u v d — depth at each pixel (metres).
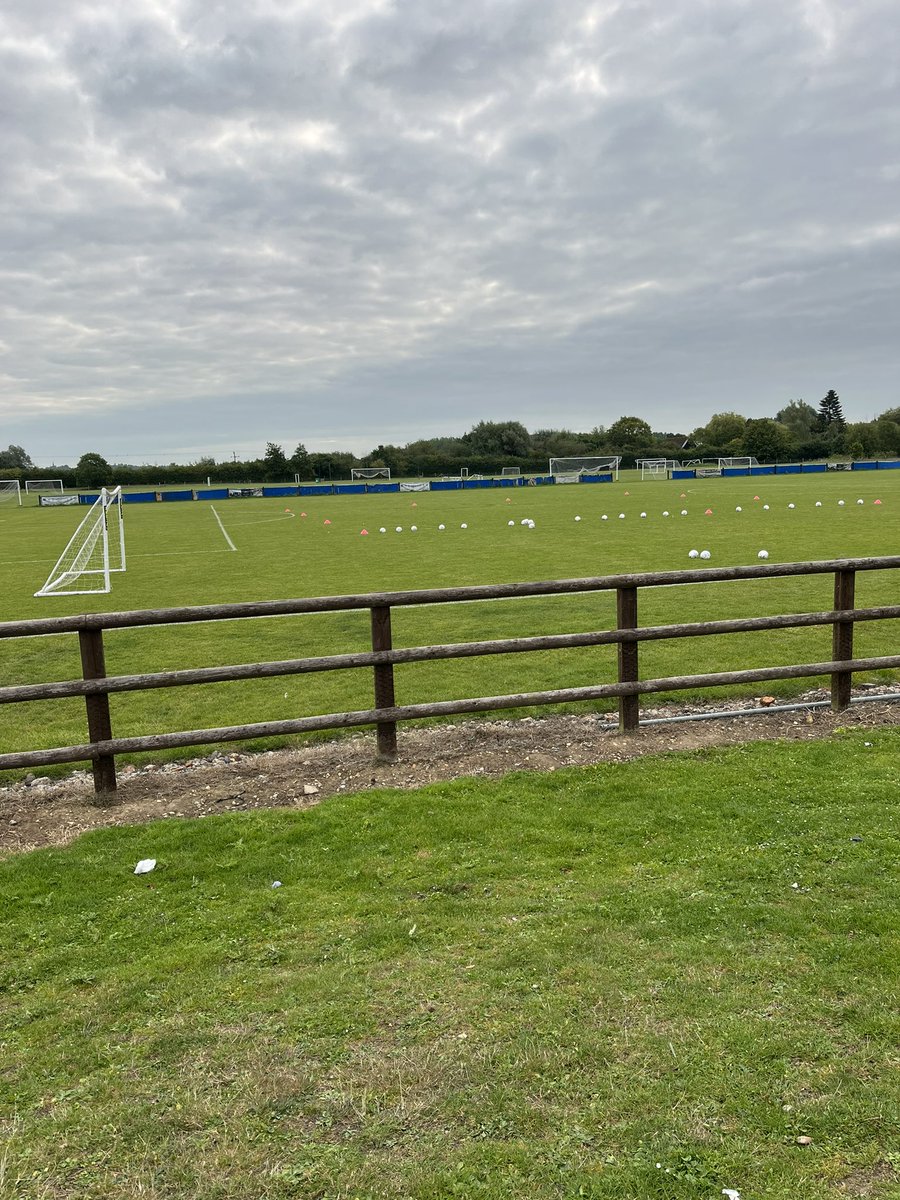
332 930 3.77
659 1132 2.50
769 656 9.40
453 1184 2.34
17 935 3.85
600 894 3.98
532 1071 2.78
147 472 88.19
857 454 96.88
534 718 7.26
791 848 4.36
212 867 4.46
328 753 6.39
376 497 62.78
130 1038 3.08
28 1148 2.55
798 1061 2.79
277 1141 2.54
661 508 35.31
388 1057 2.88
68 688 5.34
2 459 102.94
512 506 41.75
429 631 11.61
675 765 5.70
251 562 21.52
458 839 4.67
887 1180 2.32
